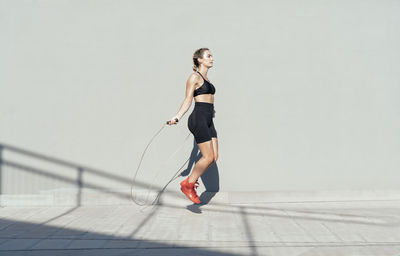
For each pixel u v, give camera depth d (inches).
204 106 135.3
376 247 101.4
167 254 96.2
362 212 143.3
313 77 166.2
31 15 166.1
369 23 168.2
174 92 165.3
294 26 167.0
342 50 167.0
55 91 165.2
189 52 166.2
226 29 166.6
